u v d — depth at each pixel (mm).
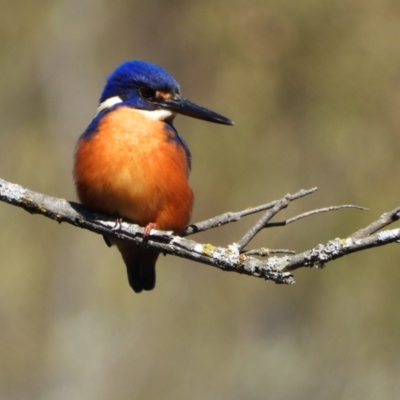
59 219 6047
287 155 13250
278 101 13414
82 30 16375
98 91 16250
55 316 14773
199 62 14094
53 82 16219
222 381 13445
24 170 15719
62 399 14070
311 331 13180
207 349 13719
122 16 16125
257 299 13742
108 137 6258
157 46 15453
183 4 15078
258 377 13297
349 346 12883
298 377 13117
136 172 6215
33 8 16391
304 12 13297
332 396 12711
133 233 5887
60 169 15766
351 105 13203
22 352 14469
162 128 6426
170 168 6309
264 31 13492
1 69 16047
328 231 12766
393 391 12383
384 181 12875
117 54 16141
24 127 15977
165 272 14055
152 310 14055
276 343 13469
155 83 7035
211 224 6199
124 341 14195
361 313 12789
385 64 13297
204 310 13859
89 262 15078
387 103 13164
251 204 13133
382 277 12570
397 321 12562
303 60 13344
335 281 12875
